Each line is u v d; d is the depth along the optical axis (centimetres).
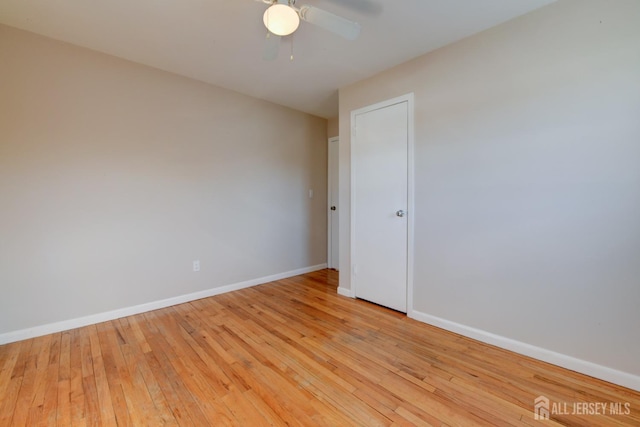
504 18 193
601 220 166
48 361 186
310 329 233
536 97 186
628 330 160
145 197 269
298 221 400
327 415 141
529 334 193
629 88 157
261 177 357
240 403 149
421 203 246
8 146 208
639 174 155
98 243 245
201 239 306
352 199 303
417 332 228
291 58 236
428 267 243
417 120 247
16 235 212
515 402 149
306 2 178
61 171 227
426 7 182
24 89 212
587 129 169
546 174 184
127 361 187
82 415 141
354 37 161
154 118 271
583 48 169
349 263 310
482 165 210
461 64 218
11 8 185
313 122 414
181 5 181
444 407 146
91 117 239
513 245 198
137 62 259
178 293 291
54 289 227
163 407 146
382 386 162
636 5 154
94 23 202
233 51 239
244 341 213
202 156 304
